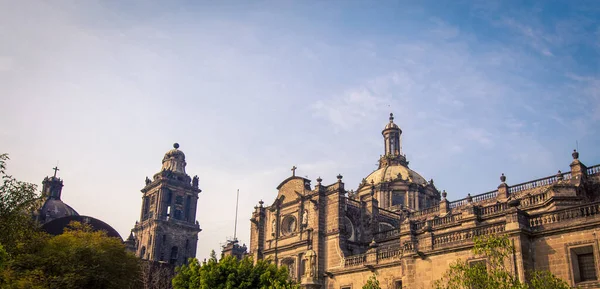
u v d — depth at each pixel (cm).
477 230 3794
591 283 3225
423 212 7050
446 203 6650
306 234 6519
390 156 9694
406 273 4203
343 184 6588
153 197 11706
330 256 6244
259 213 7431
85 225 6538
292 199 7000
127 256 5959
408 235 5069
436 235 4062
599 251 3244
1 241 4156
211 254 5034
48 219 10669
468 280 2848
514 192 5728
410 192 8912
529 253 3531
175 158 12200
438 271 3934
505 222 3666
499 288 2695
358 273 5562
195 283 4588
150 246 10950
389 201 8825
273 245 7019
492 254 2952
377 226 6906
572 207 3456
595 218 3306
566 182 5069
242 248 9456
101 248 5519
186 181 12000
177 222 11350
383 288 5144
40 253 5053
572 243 3381
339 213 6378
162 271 8288
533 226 3609
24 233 4634
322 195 6612
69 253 5150
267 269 4756
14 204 4319
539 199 4812
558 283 2714
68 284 4825
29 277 4303
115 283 5331
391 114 10300
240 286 4481
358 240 6575
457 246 3828
